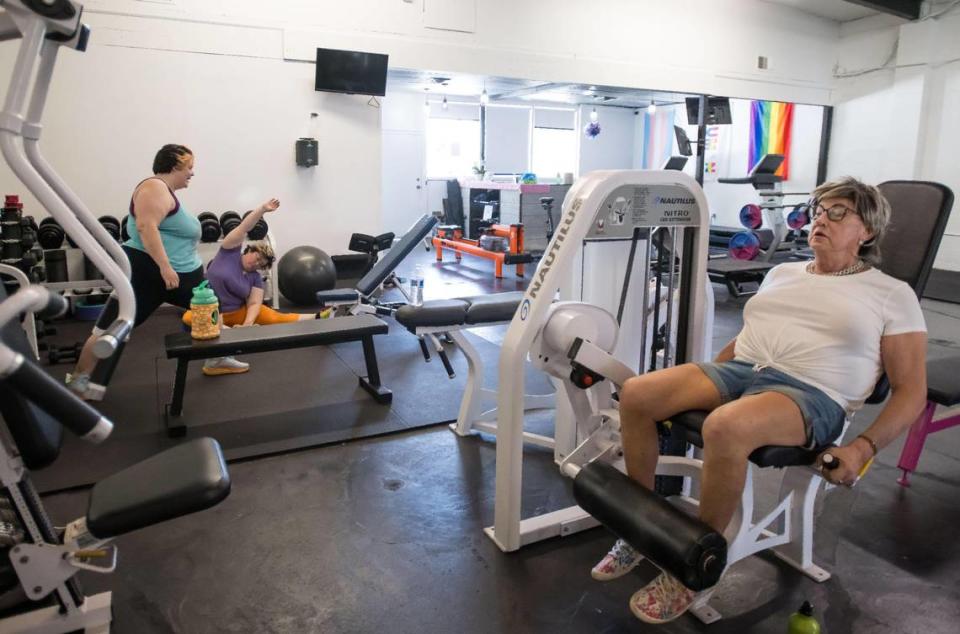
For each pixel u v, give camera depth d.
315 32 5.73
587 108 11.53
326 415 2.99
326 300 3.94
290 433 2.78
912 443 2.38
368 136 6.11
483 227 8.84
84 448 2.60
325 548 1.98
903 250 1.89
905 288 1.65
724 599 1.77
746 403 1.53
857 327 1.62
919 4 7.78
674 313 2.40
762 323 1.80
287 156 5.82
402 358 3.92
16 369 0.97
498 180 9.76
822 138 9.03
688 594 1.56
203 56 5.36
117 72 5.12
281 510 2.20
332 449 2.67
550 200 7.93
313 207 6.02
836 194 1.69
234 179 5.67
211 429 2.81
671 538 1.44
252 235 5.32
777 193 7.05
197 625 1.64
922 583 1.84
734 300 5.99
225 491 1.33
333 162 6.02
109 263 1.20
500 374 1.88
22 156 1.11
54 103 4.99
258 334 2.88
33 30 1.10
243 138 5.63
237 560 1.92
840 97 8.88
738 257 6.73
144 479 1.35
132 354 3.92
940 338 4.74
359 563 1.91
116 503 1.29
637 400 1.75
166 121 5.34
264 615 1.69
